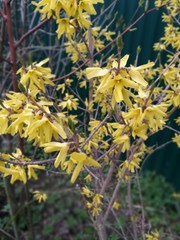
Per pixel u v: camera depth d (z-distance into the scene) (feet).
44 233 9.11
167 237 7.40
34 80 3.63
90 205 5.65
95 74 3.14
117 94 3.05
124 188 8.63
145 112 3.25
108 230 7.61
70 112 7.20
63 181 10.15
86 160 3.19
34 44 8.99
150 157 11.04
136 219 6.76
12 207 7.81
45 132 3.07
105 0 8.05
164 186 10.90
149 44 9.05
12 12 7.33
